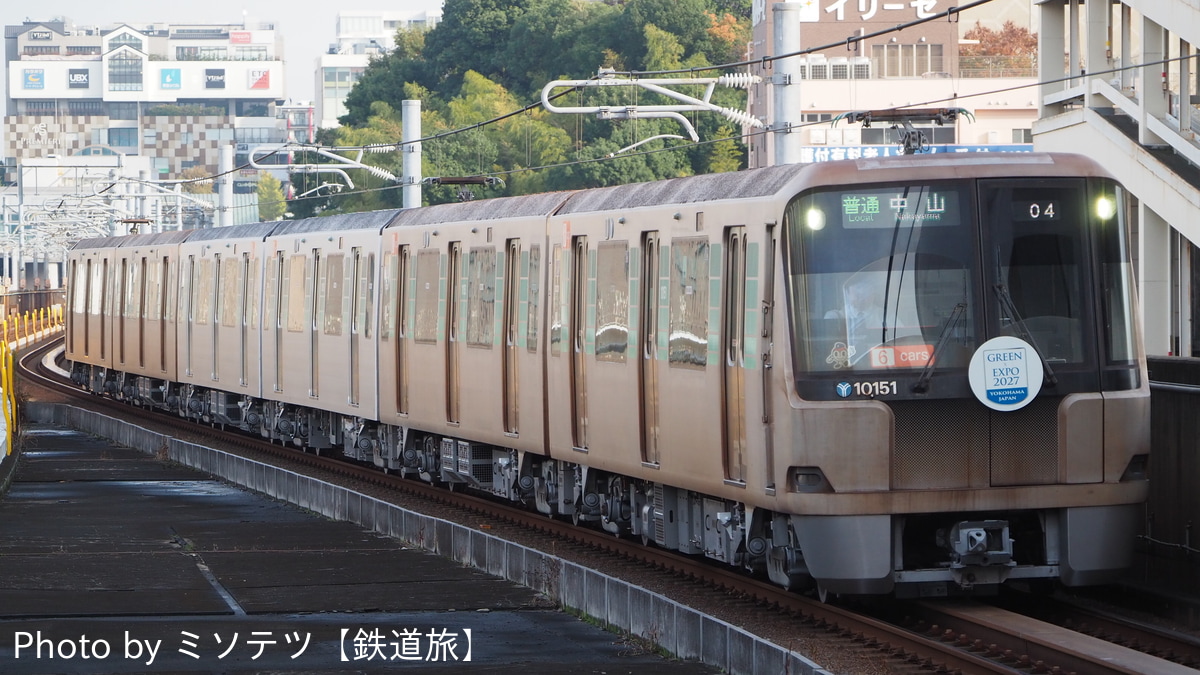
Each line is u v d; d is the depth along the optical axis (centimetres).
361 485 3362
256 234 4109
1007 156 1744
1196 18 3341
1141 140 3631
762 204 1792
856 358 1703
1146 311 3738
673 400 2048
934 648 1538
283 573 2128
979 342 1708
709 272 1939
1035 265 1725
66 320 6169
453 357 2923
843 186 1720
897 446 1703
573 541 2517
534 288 2562
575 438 2411
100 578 2077
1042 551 1769
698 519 2091
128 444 4309
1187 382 2144
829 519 1698
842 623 1730
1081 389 1725
